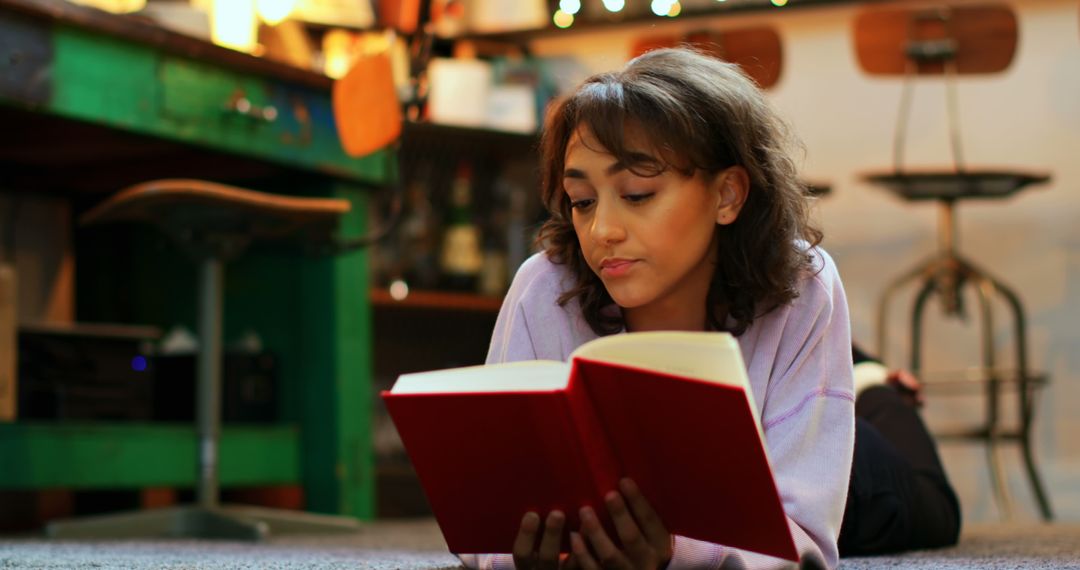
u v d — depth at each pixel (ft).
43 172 10.51
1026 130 13.00
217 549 6.60
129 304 10.61
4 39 7.31
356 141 8.74
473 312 12.89
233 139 8.71
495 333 4.67
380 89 8.59
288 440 9.63
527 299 4.49
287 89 9.13
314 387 9.76
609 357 3.39
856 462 5.64
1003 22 11.59
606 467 3.50
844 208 13.44
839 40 13.50
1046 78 12.97
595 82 3.95
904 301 13.23
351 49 12.46
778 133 4.18
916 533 6.09
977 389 13.05
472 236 13.11
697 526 3.55
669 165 3.80
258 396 9.76
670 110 3.78
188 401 9.64
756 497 3.40
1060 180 12.92
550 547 3.60
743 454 3.33
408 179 13.15
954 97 13.16
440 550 6.70
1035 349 12.92
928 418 13.20
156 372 9.84
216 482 8.14
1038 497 11.37
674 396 3.30
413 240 13.05
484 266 13.23
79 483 8.11
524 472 3.57
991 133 13.07
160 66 8.23
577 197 3.91
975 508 12.94
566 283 4.43
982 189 11.06
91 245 10.72
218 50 8.51
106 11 7.82
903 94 13.20
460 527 3.80
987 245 13.11
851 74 13.46
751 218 4.10
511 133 12.74
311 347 9.78
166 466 8.65
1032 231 12.98
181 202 7.51
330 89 9.44
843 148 13.44
